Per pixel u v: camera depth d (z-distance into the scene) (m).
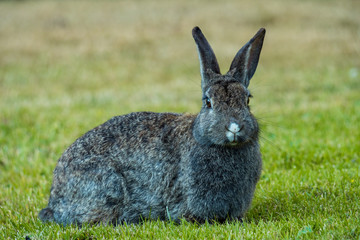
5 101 47.00
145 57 66.69
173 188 18.91
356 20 81.06
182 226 17.38
